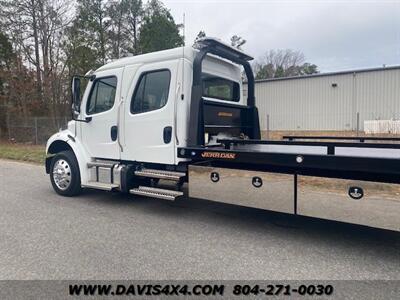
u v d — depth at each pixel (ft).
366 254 12.17
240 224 15.67
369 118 72.49
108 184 18.30
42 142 69.26
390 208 10.79
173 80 15.78
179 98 15.60
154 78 16.62
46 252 12.17
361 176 11.48
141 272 10.61
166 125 16.02
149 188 17.12
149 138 16.67
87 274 10.48
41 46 84.33
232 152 13.69
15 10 81.87
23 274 10.48
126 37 121.70
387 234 14.26
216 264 11.21
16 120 74.84
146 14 123.24
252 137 20.52
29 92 79.30
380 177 11.03
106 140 18.61
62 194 21.29
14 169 35.63
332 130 77.05
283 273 10.60
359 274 10.56
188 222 15.98
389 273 10.62
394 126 66.23
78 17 97.76
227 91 19.63
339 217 11.68
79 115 19.61
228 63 19.61
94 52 99.30
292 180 12.68
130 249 12.47
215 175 14.56
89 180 19.49
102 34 111.55
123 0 119.75
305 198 12.42
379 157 10.66
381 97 70.90
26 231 14.49
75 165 20.42
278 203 13.03
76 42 88.74
